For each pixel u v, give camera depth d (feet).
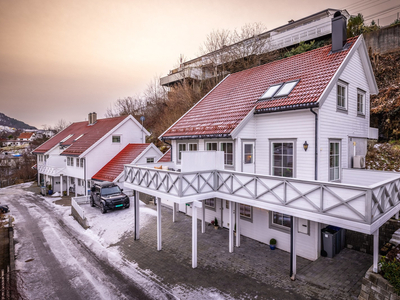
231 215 31.78
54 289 26.02
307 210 22.49
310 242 29.19
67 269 30.32
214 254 31.91
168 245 35.40
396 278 18.34
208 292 24.07
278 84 36.42
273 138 32.89
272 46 88.63
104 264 31.01
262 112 32.94
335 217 20.45
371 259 28.45
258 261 29.60
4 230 46.34
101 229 43.75
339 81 31.73
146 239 37.91
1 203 71.26
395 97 54.03
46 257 34.06
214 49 98.68
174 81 119.65
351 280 24.48
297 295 22.79
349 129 34.63
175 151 45.70
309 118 28.99
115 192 56.90
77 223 49.03
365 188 18.52
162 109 113.29
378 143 52.44
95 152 71.82
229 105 40.09
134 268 29.58
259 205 26.63
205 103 47.47
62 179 80.07
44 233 44.21
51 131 229.25
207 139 38.09
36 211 60.95
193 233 28.81
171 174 29.58
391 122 52.49
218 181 31.60
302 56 39.52
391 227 27.99
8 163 152.35
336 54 33.60
